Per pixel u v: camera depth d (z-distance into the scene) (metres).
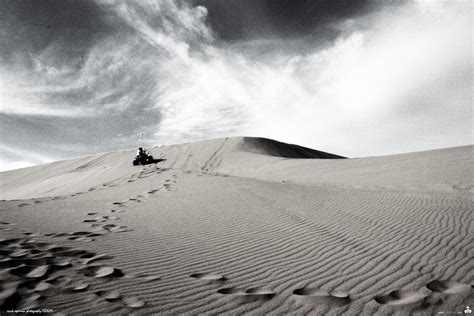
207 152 36.62
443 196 7.20
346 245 3.88
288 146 46.16
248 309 2.34
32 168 37.34
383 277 2.90
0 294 2.28
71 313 2.12
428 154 15.61
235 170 26.05
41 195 19.56
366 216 5.34
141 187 10.48
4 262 2.90
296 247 3.90
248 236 4.43
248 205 6.64
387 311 2.29
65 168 35.50
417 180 11.09
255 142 41.69
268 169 23.52
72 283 2.63
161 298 2.48
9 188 30.17
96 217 5.62
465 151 13.92
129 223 5.18
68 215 5.73
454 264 3.11
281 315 2.26
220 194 8.10
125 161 34.28
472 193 7.98
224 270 3.18
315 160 24.38
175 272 3.08
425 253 3.45
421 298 2.47
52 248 3.54
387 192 8.02
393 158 17.23
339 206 6.27
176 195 8.25
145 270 3.10
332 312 2.30
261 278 2.97
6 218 5.06
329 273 3.06
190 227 4.95
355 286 2.74
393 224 4.73
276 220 5.32
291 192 8.22
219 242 4.17
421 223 4.69
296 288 2.73
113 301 2.36
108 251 3.62
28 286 2.48
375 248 3.71
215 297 2.54
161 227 4.94
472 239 3.81
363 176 13.97
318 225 4.89
